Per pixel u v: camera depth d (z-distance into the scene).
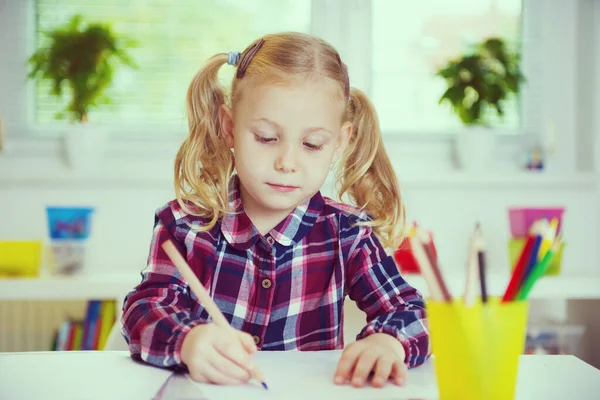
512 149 2.25
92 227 2.01
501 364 0.57
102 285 1.73
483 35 2.25
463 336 0.57
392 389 0.67
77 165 2.05
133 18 2.19
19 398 0.62
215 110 1.04
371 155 1.09
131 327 0.81
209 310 0.69
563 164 2.25
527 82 2.24
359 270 1.02
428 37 2.24
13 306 2.06
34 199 2.04
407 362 0.77
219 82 1.05
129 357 0.79
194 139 1.03
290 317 1.01
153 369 0.74
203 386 0.67
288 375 0.71
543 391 0.66
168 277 0.93
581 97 2.23
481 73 2.08
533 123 2.27
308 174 0.88
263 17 2.20
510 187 2.14
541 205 2.15
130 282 1.74
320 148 0.90
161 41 2.20
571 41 2.25
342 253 1.03
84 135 2.03
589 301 1.92
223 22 2.20
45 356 0.79
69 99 2.20
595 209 2.17
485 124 2.16
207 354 0.68
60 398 0.62
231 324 0.99
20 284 1.72
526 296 0.58
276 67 0.89
